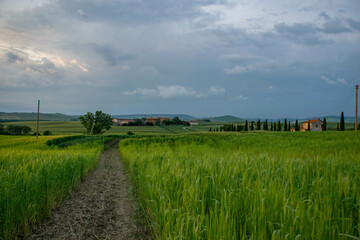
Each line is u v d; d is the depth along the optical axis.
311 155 11.96
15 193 4.71
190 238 3.28
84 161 11.40
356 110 51.31
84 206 6.41
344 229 2.78
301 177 4.98
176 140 28.38
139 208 6.13
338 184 3.94
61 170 7.56
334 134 31.78
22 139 49.91
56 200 6.59
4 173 5.67
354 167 6.21
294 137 29.59
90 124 90.06
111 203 6.67
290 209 2.93
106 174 11.62
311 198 3.62
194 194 4.12
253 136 32.19
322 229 2.61
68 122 161.75
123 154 19.30
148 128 128.50
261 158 8.19
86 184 9.29
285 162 6.89
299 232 2.80
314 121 95.50
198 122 195.38
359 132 35.53
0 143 38.94
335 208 3.20
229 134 37.12
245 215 3.23
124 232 4.71
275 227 3.06
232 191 3.77
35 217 5.18
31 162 7.19
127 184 9.14
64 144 36.06
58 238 4.45
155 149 20.45
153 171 6.75
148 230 4.80
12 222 4.41
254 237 2.76
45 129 119.94
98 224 5.14
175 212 3.73
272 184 3.87
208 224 3.20
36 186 5.40
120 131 109.38
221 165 5.83
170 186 4.96
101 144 30.95
